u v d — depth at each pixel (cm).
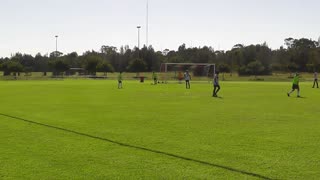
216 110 2178
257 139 1269
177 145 1170
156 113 2023
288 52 13762
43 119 1778
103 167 917
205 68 8475
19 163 950
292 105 2498
